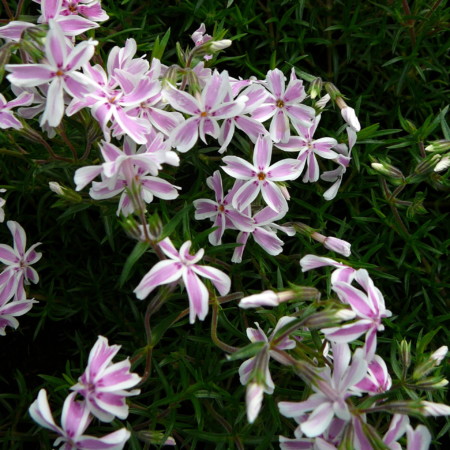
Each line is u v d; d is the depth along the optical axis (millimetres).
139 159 150
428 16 231
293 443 151
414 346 218
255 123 177
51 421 142
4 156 219
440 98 240
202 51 181
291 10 226
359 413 145
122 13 227
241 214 177
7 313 183
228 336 200
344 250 188
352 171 223
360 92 251
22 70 148
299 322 144
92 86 153
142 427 193
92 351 148
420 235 214
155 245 147
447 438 223
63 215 181
